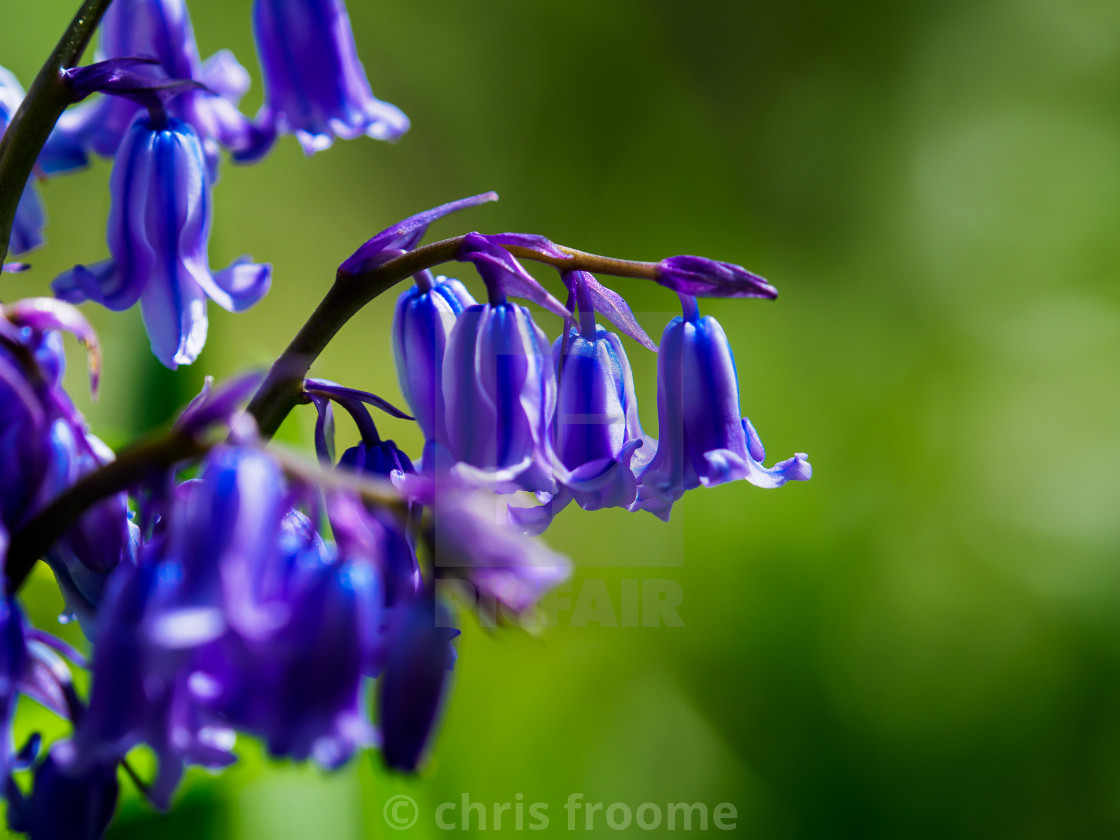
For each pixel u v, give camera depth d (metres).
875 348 1.01
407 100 1.27
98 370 0.38
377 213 1.24
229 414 0.37
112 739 0.37
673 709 0.66
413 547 0.39
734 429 0.41
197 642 0.37
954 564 0.84
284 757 0.37
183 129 0.41
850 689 0.72
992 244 1.10
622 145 1.22
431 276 0.41
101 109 0.43
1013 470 0.92
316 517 0.38
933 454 0.92
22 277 0.98
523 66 1.26
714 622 0.72
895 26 1.22
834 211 1.17
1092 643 0.79
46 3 1.00
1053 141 1.15
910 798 0.67
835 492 0.85
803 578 0.75
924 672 0.75
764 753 0.67
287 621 0.37
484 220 1.23
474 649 0.62
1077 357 1.00
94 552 0.39
